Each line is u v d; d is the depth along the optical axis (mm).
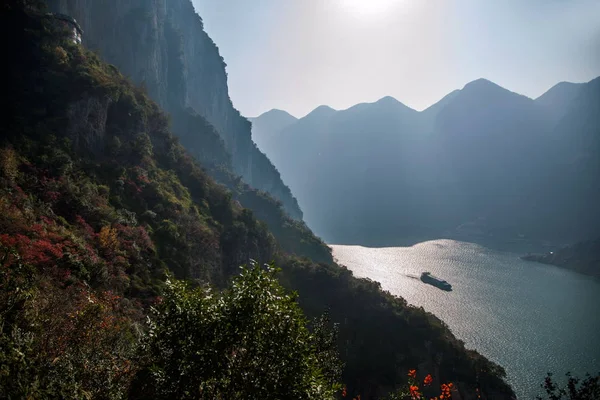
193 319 9625
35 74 47219
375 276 124438
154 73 106500
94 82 50875
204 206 68250
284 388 8969
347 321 69625
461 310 93188
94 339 13000
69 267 25875
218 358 9164
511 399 56000
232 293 10070
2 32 48438
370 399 57062
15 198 30438
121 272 33125
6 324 10242
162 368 9594
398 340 66312
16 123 40688
